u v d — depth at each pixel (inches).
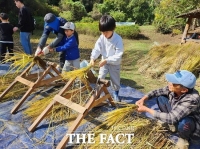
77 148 108.5
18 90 159.6
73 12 785.6
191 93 101.3
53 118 130.1
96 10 853.8
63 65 182.1
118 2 797.2
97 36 566.6
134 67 272.4
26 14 227.8
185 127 101.7
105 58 141.7
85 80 123.2
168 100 116.1
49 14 159.6
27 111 135.9
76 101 140.3
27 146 110.0
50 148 109.4
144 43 486.9
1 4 597.3
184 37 281.9
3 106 144.2
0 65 214.2
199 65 220.5
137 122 115.7
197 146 111.8
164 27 591.5
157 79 229.6
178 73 101.8
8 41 233.0
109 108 142.0
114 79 145.9
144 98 117.3
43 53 156.6
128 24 676.1
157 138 110.0
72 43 158.1
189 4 473.7
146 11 776.9
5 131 120.3
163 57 255.3
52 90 164.9
